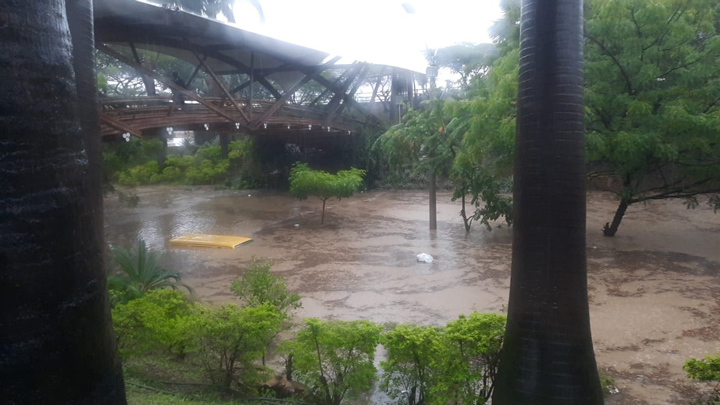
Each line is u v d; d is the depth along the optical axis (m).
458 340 4.76
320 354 5.20
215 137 43.47
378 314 9.14
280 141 31.28
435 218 17.47
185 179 34.81
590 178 15.80
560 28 3.65
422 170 19.98
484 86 16.34
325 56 22.08
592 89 12.78
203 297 10.27
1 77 1.67
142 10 13.81
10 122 1.68
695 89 13.09
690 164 13.71
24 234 1.72
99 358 2.03
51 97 1.81
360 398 5.58
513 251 3.97
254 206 24.25
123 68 27.83
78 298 1.92
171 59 27.12
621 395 5.76
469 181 16.14
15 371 1.71
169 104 17.11
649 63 13.04
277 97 24.08
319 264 13.11
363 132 29.59
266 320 5.39
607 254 13.34
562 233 3.70
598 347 7.30
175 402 4.52
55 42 1.84
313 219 20.34
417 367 4.96
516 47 13.52
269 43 19.50
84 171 2.00
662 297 9.73
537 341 3.74
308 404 4.88
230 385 5.48
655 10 12.23
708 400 5.26
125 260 8.94
